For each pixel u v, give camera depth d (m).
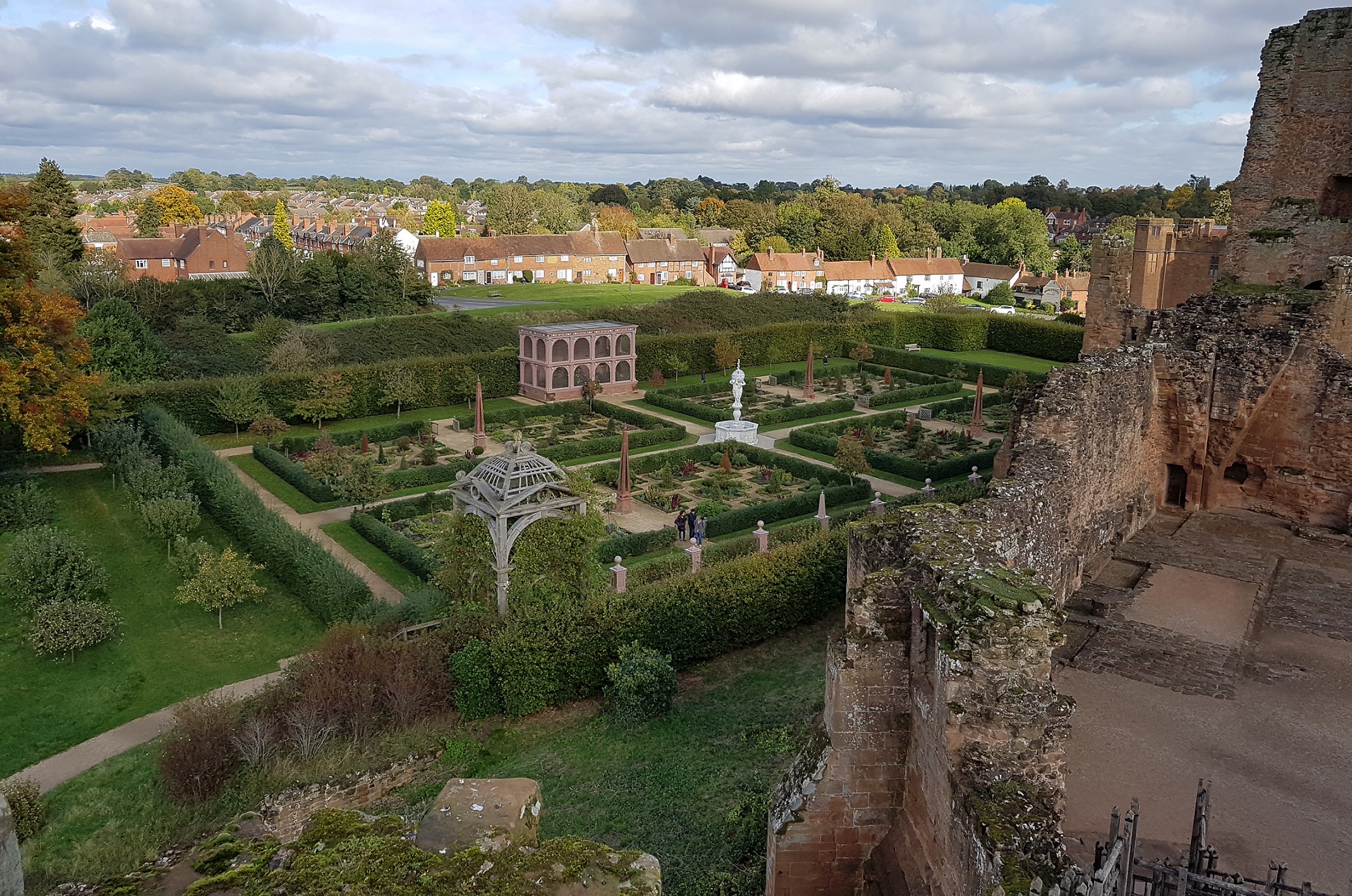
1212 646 22.95
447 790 8.59
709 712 26.47
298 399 64.62
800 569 31.94
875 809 15.21
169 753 22.84
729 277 175.00
